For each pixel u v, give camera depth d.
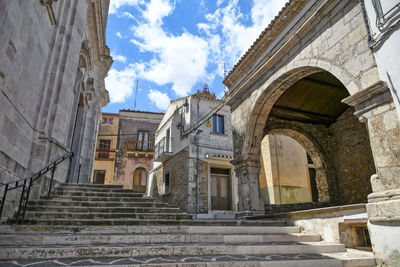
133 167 21.72
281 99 10.45
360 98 5.38
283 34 8.30
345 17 6.30
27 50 5.88
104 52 13.33
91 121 13.14
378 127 5.04
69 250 3.81
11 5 4.95
